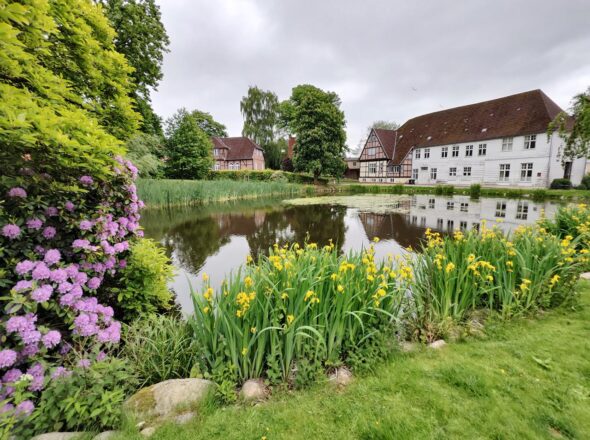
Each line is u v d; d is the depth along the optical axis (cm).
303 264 266
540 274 307
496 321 285
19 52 194
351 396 193
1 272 178
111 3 1253
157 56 1461
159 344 233
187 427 169
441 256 293
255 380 211
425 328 272
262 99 4178
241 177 2936
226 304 214
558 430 163
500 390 193
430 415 175
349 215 1216
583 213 515
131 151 1327
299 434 165
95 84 362
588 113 1414
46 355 186
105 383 169
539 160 2264
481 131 2669
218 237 838
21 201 204
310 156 2902
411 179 3234
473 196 2047
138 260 320
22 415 150
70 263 222
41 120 188
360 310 229
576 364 217
